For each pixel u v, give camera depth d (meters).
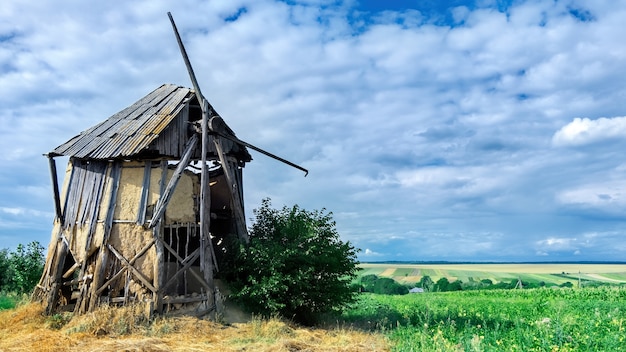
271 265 17.14
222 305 17.28
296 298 17.25
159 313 16.33
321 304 18.31
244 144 19.95
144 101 21.38
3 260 28.39
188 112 19.66
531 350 10.80
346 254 18.92
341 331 16.20
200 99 18.98
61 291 17.88
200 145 19.84
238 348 13.47
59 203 19.48
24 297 20.91
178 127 19.08
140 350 12.51
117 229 17.66
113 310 15.83
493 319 17.94
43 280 18.94
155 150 18.30
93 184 18.66
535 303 23.20
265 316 17.19
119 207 17.91
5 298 24.31
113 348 12.66
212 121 19.11
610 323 14.02
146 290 16.81
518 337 12.25
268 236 19.16
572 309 19.86
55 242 18.98
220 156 19.42
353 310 21.89
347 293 18.72
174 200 18.27
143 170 18.22
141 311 16.02
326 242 18.48
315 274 18.12
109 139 18.91
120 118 20.41
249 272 17.62
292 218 19.00
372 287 48.84
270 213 19.84
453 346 11.72
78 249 18.03
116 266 17.33
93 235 17.83
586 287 36.41
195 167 20.66
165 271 19.67
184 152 18.56
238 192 21.22
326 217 18.97
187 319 16.08
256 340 14.53
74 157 19.22
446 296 31.98
